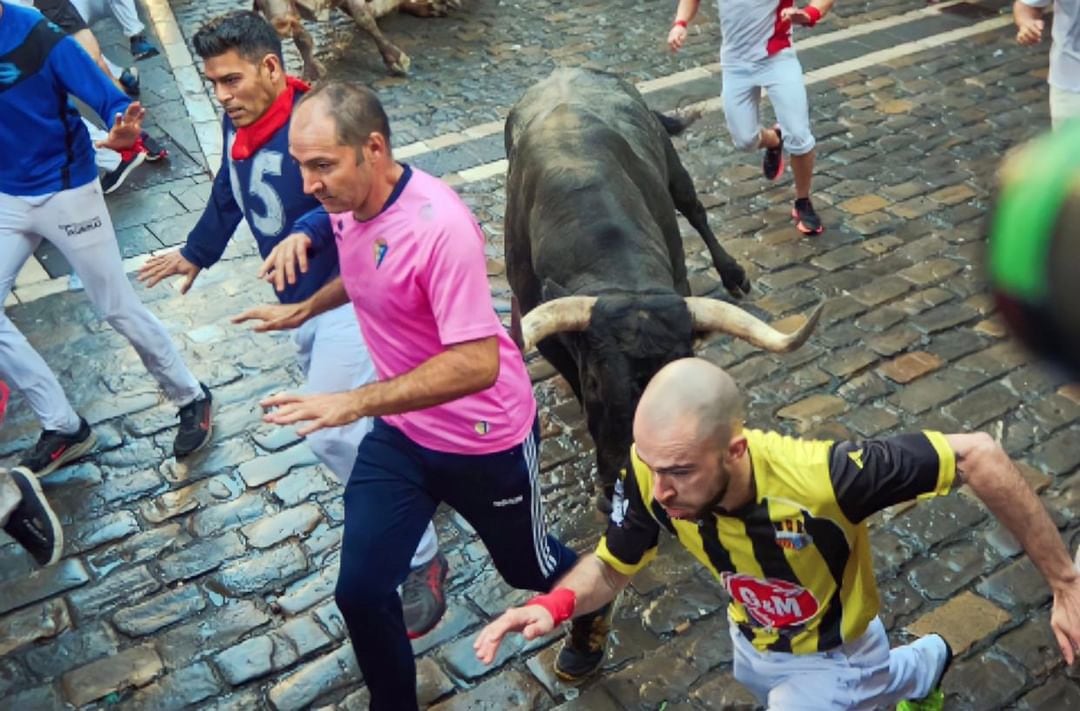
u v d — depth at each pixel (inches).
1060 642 86.0
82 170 161.6
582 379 134.8
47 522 142.8
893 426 177.8
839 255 229.6
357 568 107.8
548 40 366.3
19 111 153.7
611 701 131.3
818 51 342.6
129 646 144.7
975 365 191.2
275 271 117.7
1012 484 81.0
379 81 339.3
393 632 110.2
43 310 223.6
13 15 152.5
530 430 112.5
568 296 135.0
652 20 378.3
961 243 229.8
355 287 104.4
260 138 129.6
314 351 129.9
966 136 280.8
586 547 157.6
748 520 84.3
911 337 200.1
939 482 81.4
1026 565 147.1
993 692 128.1
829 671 95.3
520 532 115.4
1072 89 187.3
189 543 162.7
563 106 175.5
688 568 151.0
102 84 156.9
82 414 192.9
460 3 397.4
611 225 145.9
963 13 368.8
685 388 77.9
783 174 266.5
